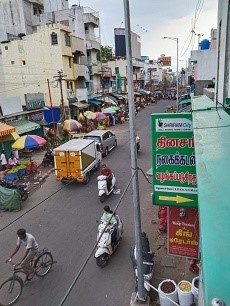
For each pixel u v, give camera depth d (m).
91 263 8.06
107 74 41.00
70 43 29.12
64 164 14.27
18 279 6.82
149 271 7.11
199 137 3.00
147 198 12.53
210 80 20.47
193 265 7.46
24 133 21.62
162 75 91.56
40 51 28.06
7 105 21.28
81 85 33.03
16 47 28.58
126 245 8.94
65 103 28.36
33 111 23.70
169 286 6.37
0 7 32.47
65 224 10.53
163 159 5.70
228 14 6.59
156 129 5.66
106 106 37.19
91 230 9.96
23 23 33.91
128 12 5.21
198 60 20.64
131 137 5.78
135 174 5.98
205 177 1.79
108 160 18.77
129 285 7.15
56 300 6.71
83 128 27.50
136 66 56.62
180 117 5.50
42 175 16.41
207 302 0.83
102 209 11.65
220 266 0.96
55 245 9.11
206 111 5.65
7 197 11.84
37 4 36.28
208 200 1.46
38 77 28.72
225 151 2.37
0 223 10.91
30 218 11.19
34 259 7.34
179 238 6.36
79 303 6.62
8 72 29.30
